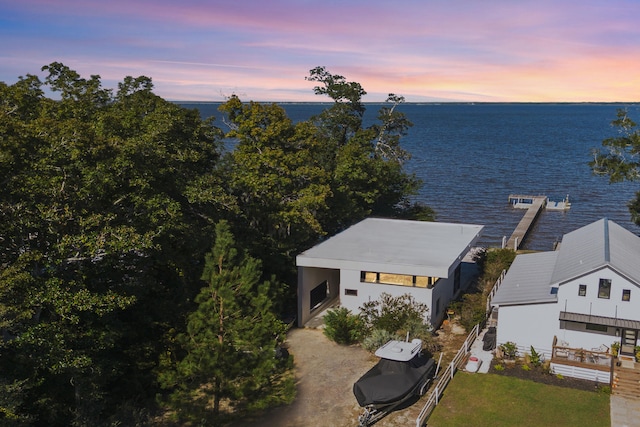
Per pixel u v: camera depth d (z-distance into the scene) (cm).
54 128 2125
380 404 2248
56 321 2055
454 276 3716
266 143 3838
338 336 3053
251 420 2288
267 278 3553
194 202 2931
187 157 2958
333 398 2481
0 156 1881
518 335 2877
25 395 1833
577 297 2752
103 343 2148
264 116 3891
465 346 2911
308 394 2514
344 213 4606
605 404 2392
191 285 2841
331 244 3622
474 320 3184
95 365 2114
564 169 11375
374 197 5275
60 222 2027
